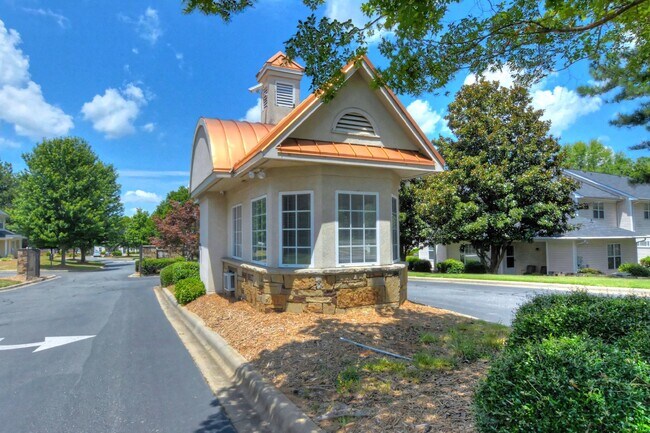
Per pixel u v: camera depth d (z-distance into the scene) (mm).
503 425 2275
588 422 1976
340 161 7082
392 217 8273
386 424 3182
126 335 7480
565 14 4215
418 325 6527
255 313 7566
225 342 6211
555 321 3713
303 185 7371
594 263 21234
